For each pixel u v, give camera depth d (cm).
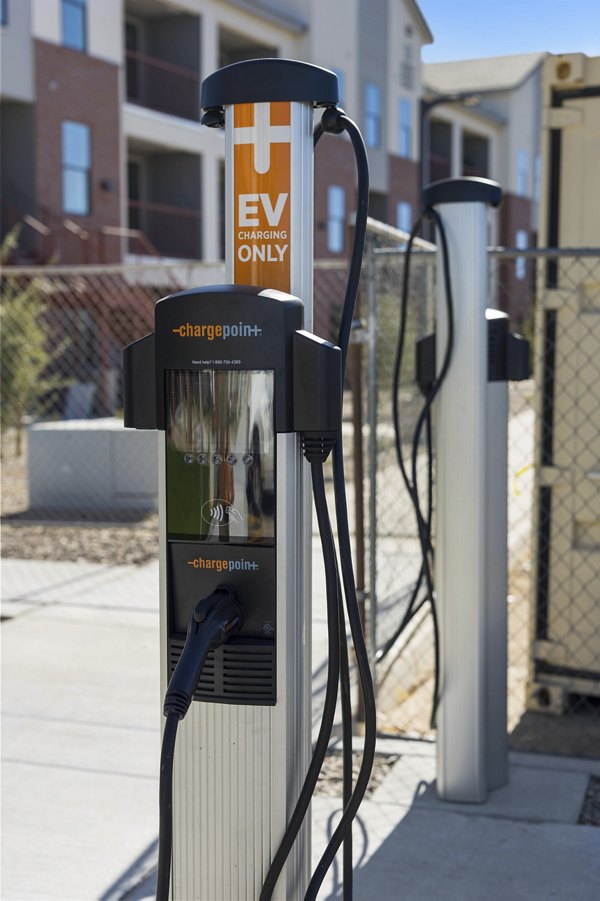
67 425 1001
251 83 184
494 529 340
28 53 1834
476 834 317
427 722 433
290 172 185
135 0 2150
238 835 188
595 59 413
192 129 2241
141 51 2305
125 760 376
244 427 181
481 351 321
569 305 421
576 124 418
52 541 801
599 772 364
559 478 427
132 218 2353
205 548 185
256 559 183
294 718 187
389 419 543
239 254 189
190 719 188
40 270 682
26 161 1866
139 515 934
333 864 301
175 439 186
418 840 313
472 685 331
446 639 332
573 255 377
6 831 323
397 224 2952
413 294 544
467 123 3297
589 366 421
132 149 2272
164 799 169
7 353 1238
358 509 422
